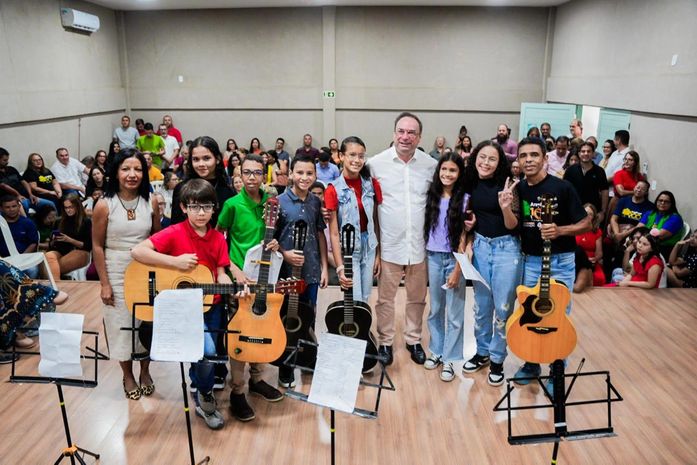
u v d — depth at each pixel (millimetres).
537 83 10641
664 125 6602
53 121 8688
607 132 8156
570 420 2918
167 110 11094
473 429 2857
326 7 10344
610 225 6051
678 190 6301
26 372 3379
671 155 6445
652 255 4750
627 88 7465
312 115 11023
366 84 10781
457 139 10969
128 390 3078
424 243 3311
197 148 3006
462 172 3123
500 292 3084
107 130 10430
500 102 10711
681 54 6199
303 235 3010
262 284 2643
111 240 2838
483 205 3049
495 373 3234
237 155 8859
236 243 3025
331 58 10609
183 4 9891
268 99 10953
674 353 3623
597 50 8461
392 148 3252
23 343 3633
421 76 10688
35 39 8133
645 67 7016
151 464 2572
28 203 6551
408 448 2709
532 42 10453
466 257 3020
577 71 9258
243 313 2678
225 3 9836
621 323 4062
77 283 4750
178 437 2768
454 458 2643
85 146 9664
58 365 2105
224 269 2834
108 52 10367
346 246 2957
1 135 7512
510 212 2881
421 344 3705
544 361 2838
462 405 3061
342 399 2043
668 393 3166
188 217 2670
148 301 2605
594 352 3637
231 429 2838
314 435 2801
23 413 2953
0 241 4250
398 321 4094
